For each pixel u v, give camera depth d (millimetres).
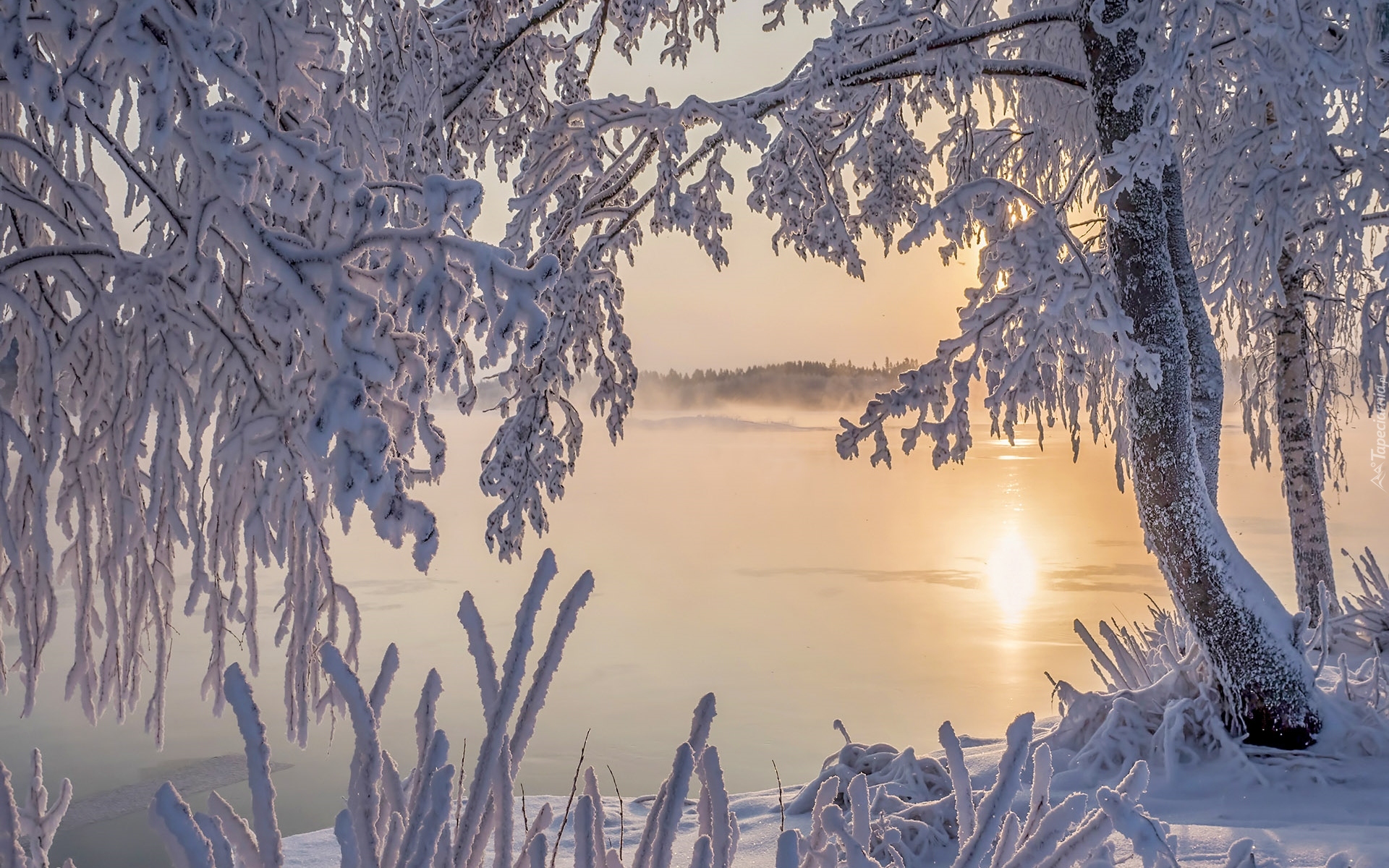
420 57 3914
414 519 2193
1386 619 8781
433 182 2326
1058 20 6637
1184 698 6477
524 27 7168
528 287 2307
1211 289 9422
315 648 3072
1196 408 6984
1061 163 9609
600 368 7473
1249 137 7773
